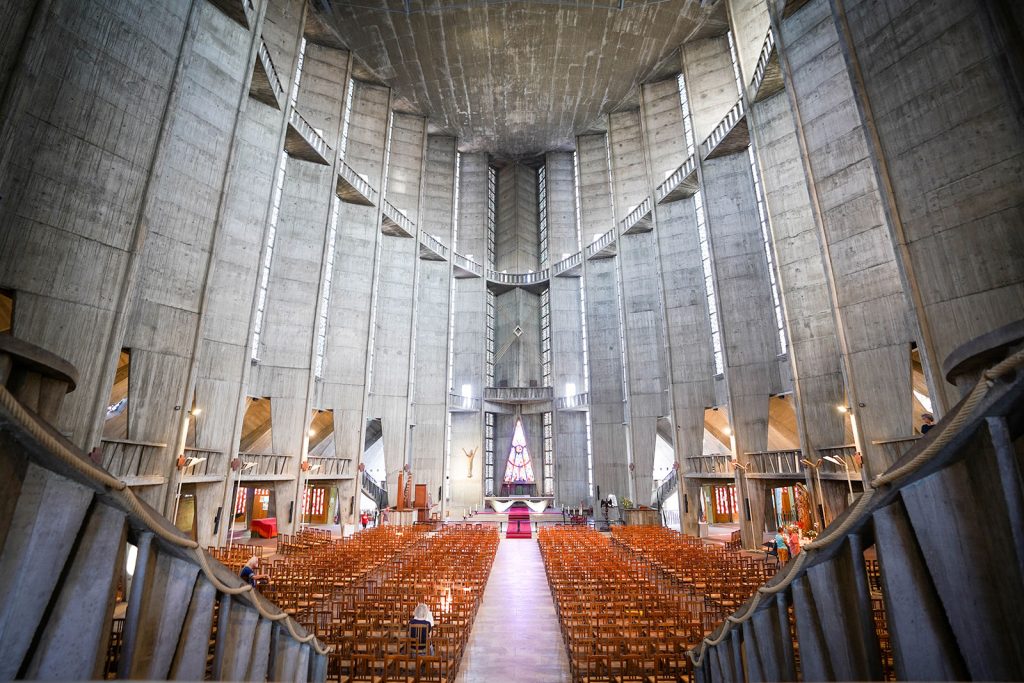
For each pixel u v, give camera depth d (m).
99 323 12.12
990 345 2.20
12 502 1.89
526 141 39.50
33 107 11.45
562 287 38.59
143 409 14.28
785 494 26.31
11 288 10.85
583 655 6.66
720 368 25.27
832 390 17.44
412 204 34.31
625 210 33.44
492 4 26.11
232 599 3.38
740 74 22.25
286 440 22.03
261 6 19.06
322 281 24.36
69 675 2.12
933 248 11.55
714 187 24.58
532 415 40.38
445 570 11.77
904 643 2.17
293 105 23.12
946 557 2.05
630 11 26.33
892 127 12.49
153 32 13.87
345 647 6.59
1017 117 10.37
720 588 9.79
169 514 14.48
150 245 14.94
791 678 3.18
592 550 16.02
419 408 33.28
